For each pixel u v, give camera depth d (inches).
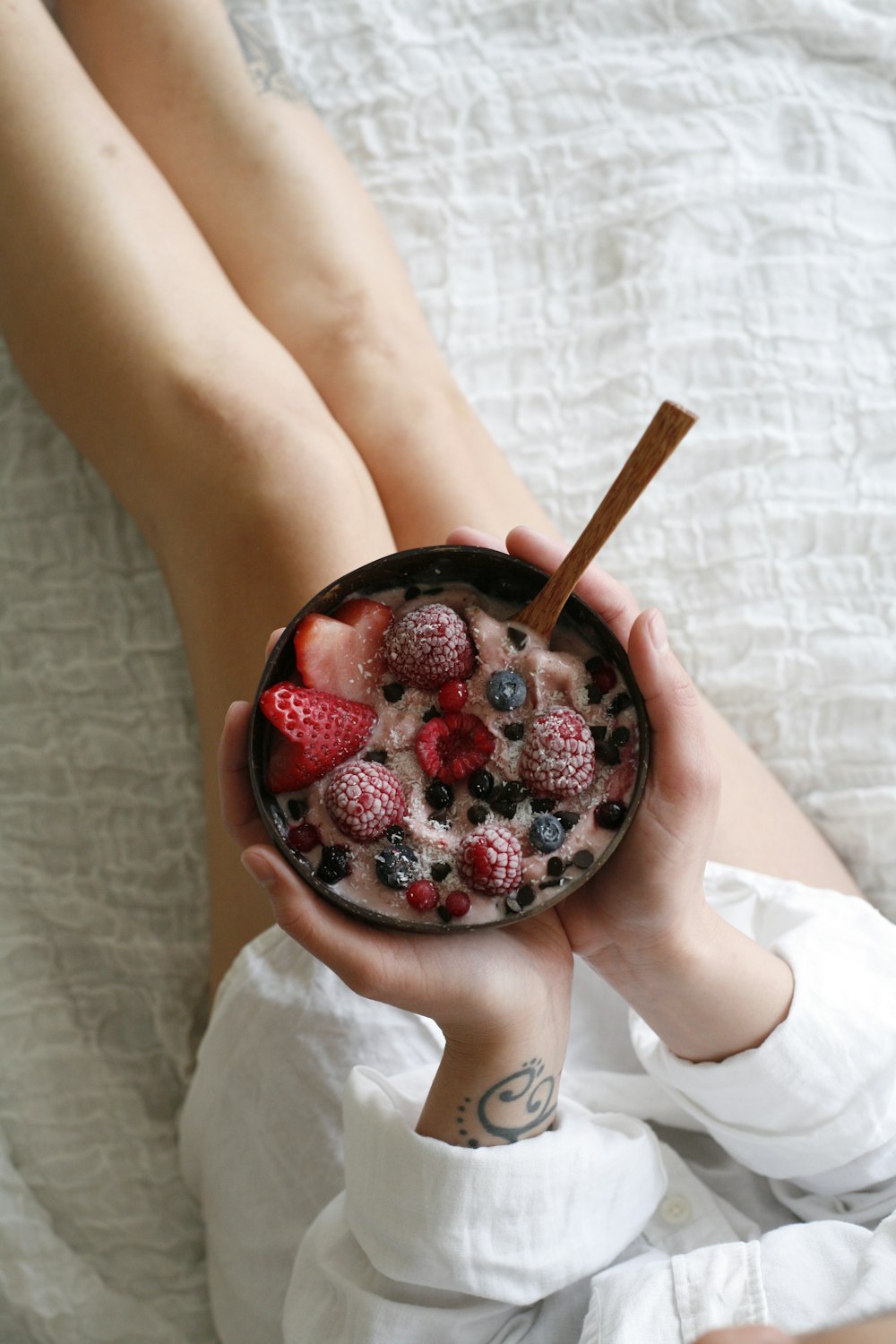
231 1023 31.1
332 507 31.3
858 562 37.3
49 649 37.9
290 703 23.8
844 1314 25.7
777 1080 28.0
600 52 39.4
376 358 34.6
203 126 35.0
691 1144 31.8
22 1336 33.9
